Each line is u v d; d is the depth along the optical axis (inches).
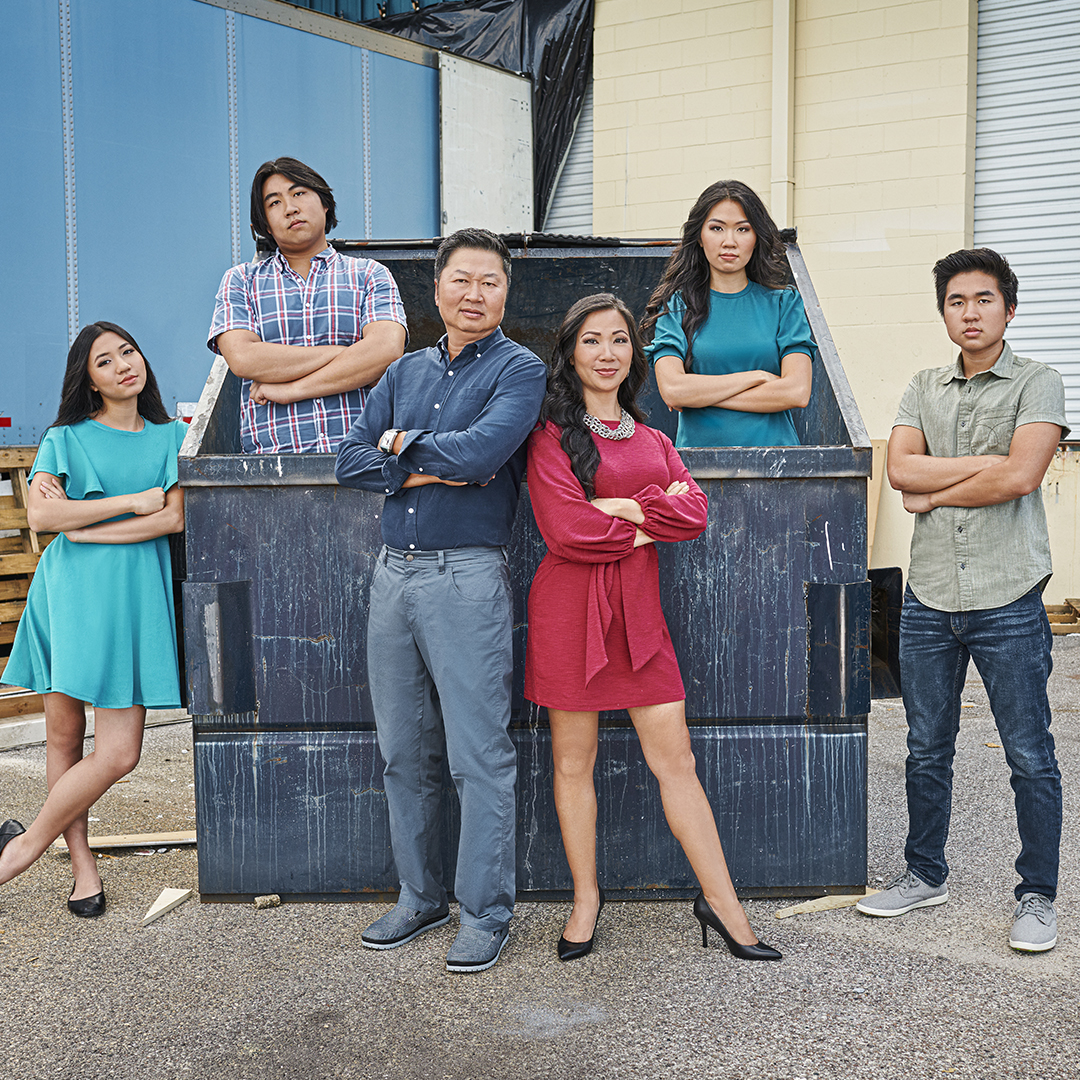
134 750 117.2
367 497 110.7
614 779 113.6
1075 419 276.8
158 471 118.5
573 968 100.6
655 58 307.3
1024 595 106.0
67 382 117.8
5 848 116.5
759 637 111.0
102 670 113.6
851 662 110.4
